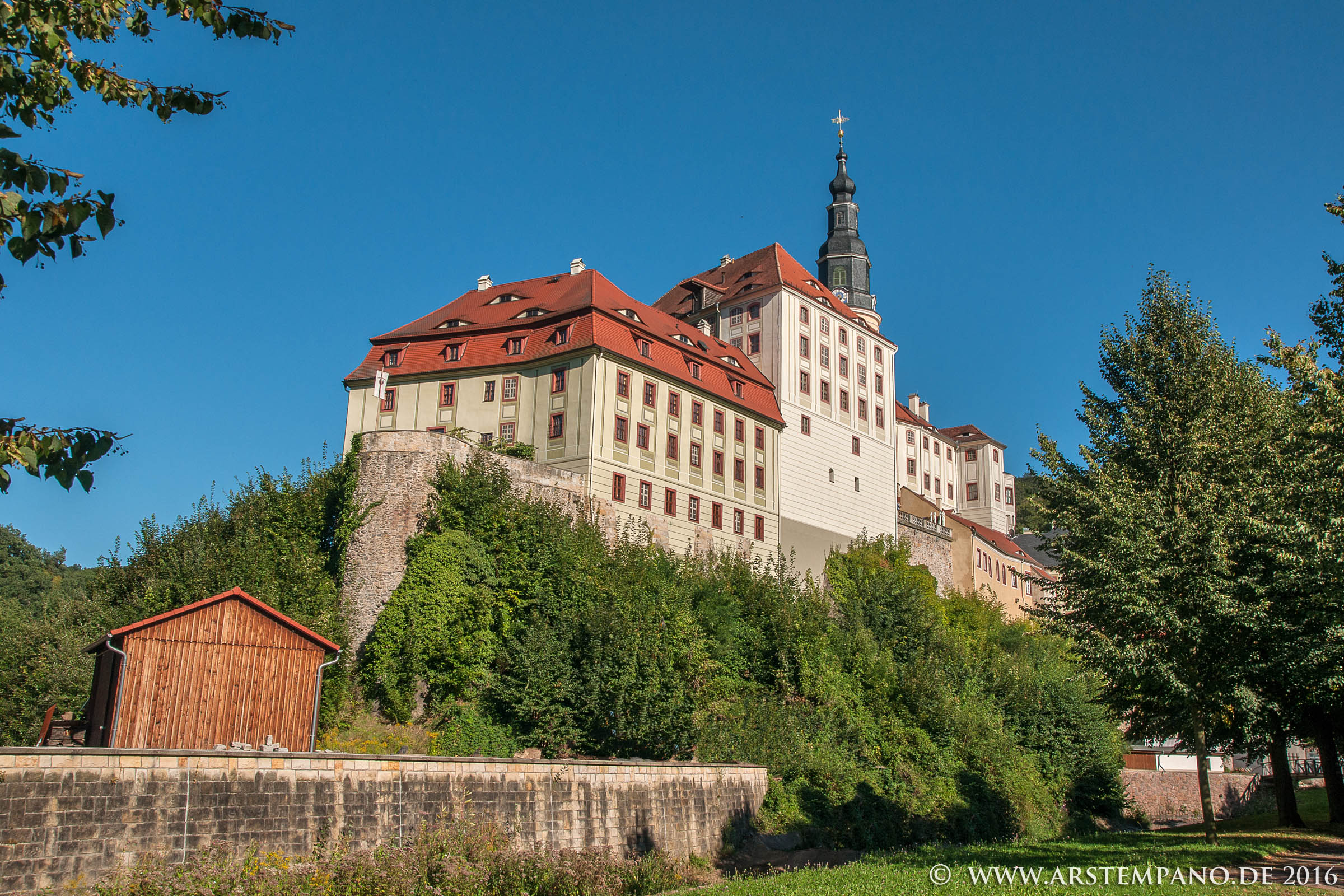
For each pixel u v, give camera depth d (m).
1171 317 31.05
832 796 38.44
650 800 29.92
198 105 12.30
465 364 57.00
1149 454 28.56
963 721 47.12
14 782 16.88
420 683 37.97
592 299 56.19
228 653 26.34
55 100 11.67
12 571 82.81
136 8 12.23
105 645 26.33
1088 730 52.09
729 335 70.12
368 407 58.44
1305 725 31.98
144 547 42.53
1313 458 23.47
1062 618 27.66
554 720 35.72
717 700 42.28
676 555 51.38
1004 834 43.50
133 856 18.11
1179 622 23.78
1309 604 23.80
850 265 84.88
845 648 48.62
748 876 29.06
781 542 62.88
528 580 41.06
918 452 97.44
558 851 25.33
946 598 68.75
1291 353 24.66
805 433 66.69
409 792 22.98
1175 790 58.50
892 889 18.64
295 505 43.25
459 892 20.97
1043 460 30.66
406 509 42.38
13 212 9.81
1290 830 29.28
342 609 39.78
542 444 54.00
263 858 19.59
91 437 10.07
